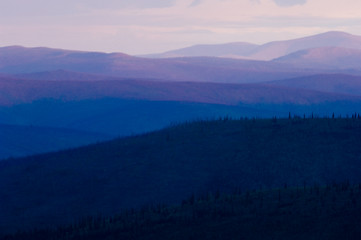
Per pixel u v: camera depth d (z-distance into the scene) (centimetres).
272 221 17788
